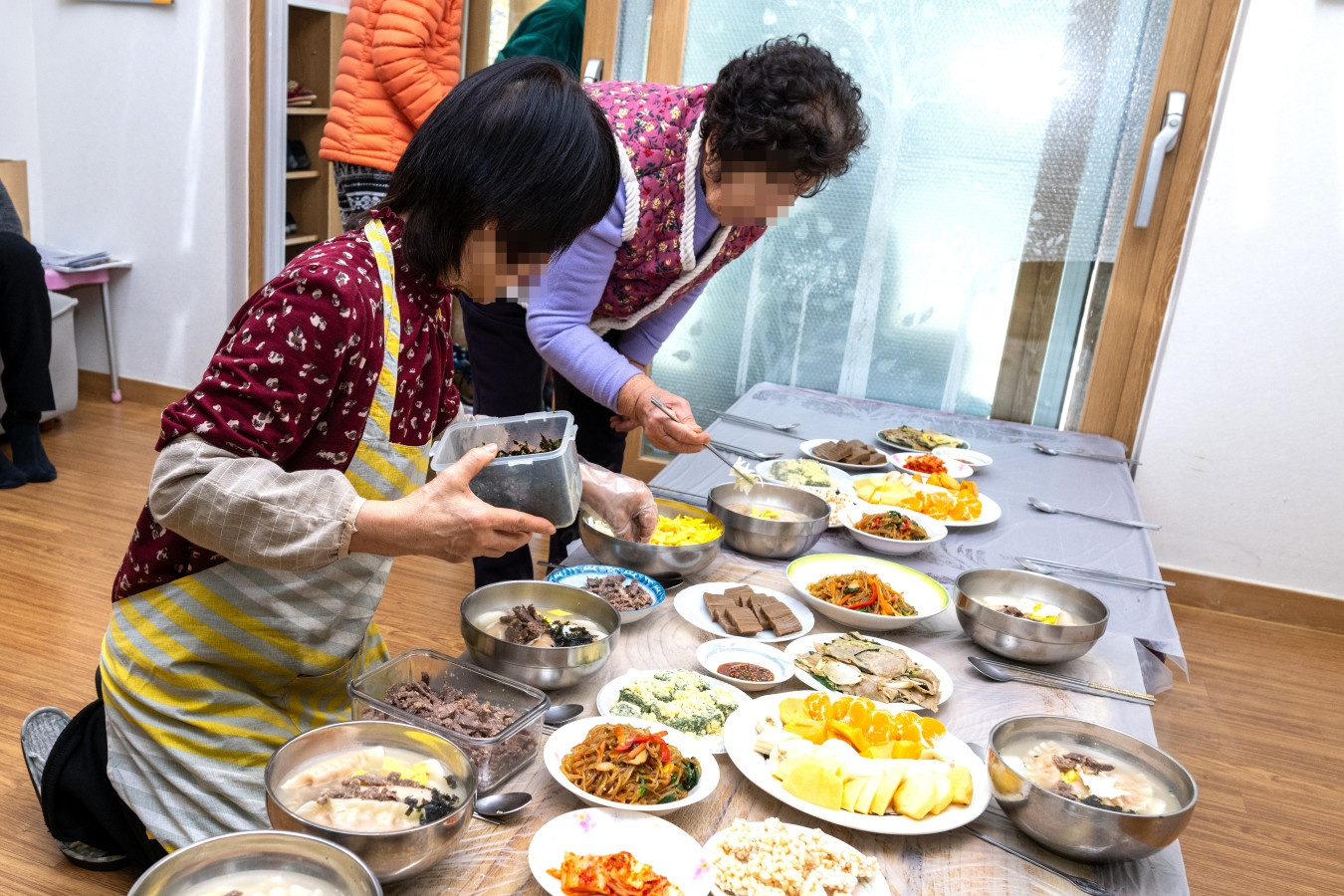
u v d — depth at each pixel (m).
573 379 1.78
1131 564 1.93
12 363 3.30
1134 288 3.05
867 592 1.53
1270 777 2.44
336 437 1.12
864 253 3.27
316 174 4.71
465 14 4.71
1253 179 2.94
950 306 3.24
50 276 3.91
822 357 3.41
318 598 1.21
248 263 4.13
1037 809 1.00
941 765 1.10
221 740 1.21
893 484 2.15
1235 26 2.84
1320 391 3.03
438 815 0.90
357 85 3.40
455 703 1.10
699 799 1.01
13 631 2.47
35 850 1.78
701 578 1.62
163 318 4.25
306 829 0.85
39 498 3.27
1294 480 3.12
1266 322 3.02
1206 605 3.28
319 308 1.03
